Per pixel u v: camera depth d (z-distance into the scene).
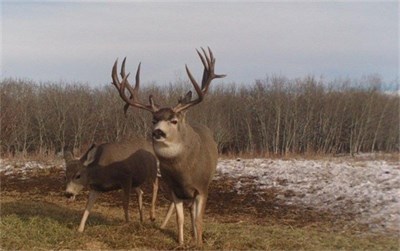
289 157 22.22
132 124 32.00
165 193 12.10
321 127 36.00
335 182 11.83
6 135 30.17
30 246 6.93
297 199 10.85
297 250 6.80
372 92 36.66
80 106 33.22
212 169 7.10
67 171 7.87
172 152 6.26
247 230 7.97
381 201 9.84
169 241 7.17
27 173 15.66
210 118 32.84
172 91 30.73
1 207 9.88
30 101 32.94
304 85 37.12
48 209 9.84
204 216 9.79
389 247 6.99
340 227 8.47
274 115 35.69
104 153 8.05
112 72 6.75
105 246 7.03
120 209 10.56
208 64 6.76
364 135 35.62
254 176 13.42
